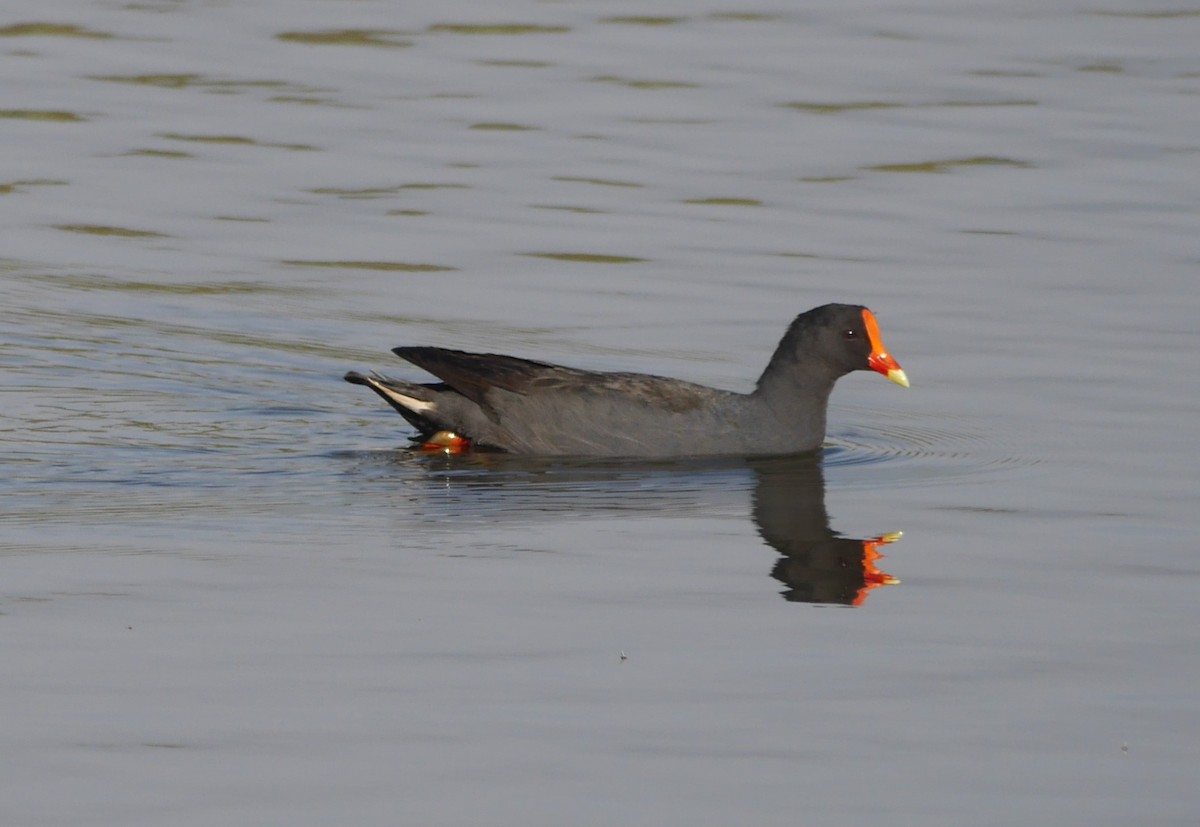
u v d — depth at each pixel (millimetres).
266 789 8992
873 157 24234
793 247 21391
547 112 25703
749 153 24375
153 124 25109
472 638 11023
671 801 8922
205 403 16891
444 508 14000
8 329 18625
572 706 10031
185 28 29031
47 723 9695
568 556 12750
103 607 11453
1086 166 23922
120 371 17609
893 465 15531
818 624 11414
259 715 9836
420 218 22219
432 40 28672
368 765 9258
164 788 8984
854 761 9398
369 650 10789
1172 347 18219
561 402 15891
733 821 8742
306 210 22438
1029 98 26391
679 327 19172
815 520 13820
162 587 11859
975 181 23500
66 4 30047
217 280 20359
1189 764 9391
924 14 30297
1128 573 12453
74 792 8938
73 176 23328
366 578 12148
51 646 10773
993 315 19281
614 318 19391
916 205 22719
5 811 8742
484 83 26766
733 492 14664
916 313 19375
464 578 12195
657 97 26344
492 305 19719
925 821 8758
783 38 28953
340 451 15734
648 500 14359
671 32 29219
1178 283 20062
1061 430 16156
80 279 20281
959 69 27594
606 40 28719
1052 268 20641
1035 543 13172
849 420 17000
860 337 15977
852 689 10336
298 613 11414
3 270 20406
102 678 10297
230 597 11695
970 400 17062
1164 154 24234
